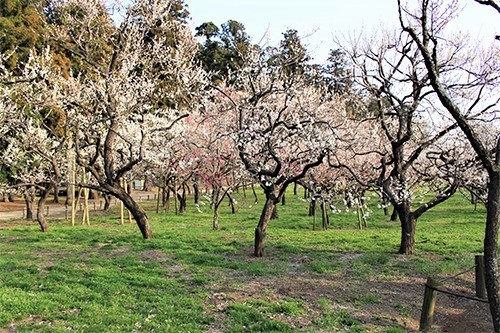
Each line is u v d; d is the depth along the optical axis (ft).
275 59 50.75
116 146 66.23
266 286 28.17
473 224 59.93
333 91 55.57
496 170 17.97
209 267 32.78
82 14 56.34
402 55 37.32
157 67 64.13
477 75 36.47
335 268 33.42
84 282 27.22
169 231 51.11
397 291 28.40
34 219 71.92
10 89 48.93
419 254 38.60
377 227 58.59
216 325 21.39
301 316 23.08
